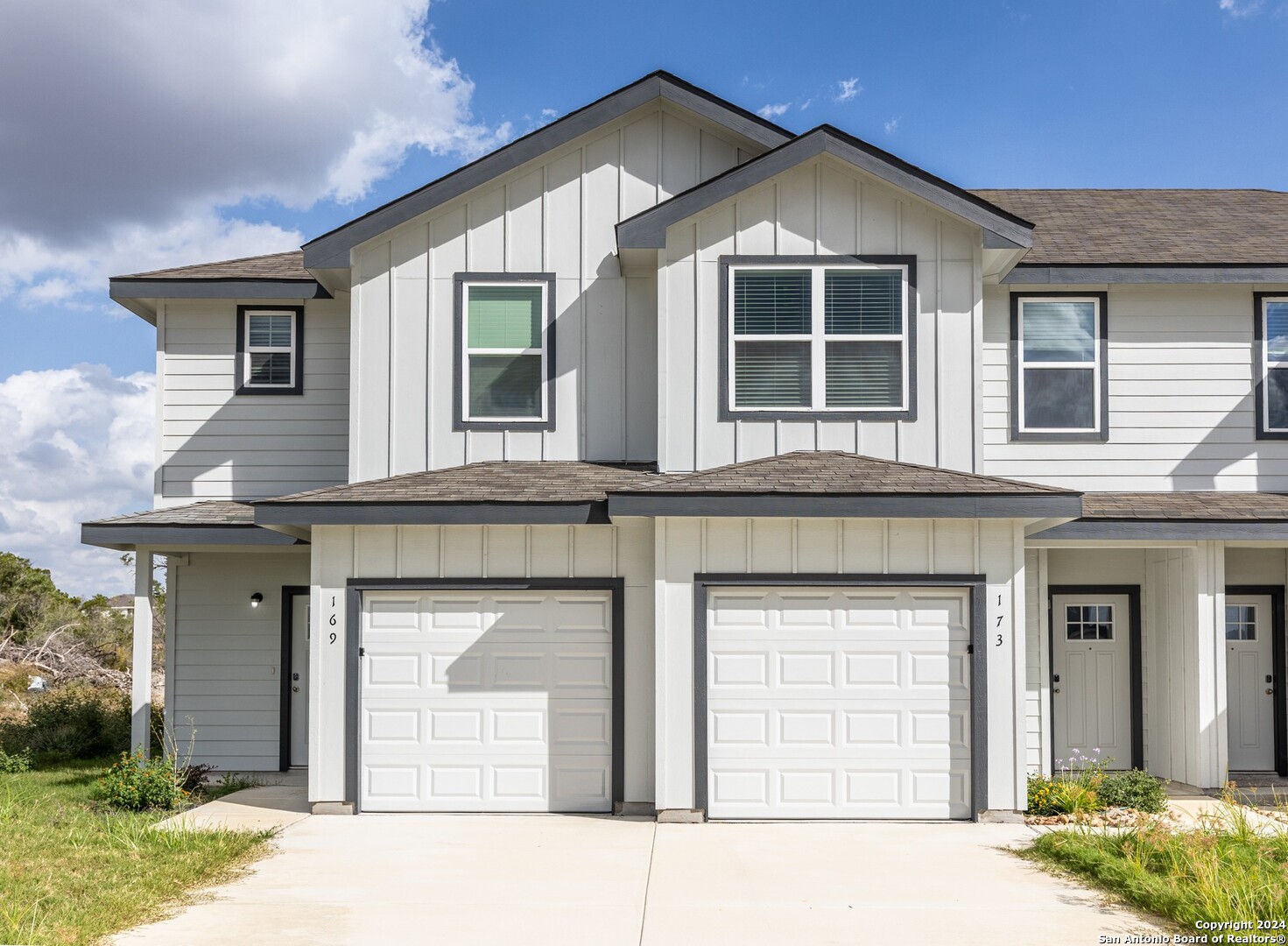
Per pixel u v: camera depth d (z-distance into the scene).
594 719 11.95
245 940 7.07
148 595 13.75
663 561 11.44
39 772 14.73
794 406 12.68
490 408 13.63
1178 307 14.68
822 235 12.78
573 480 12.50
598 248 13.78
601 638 12.02
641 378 13.65
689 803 11.23
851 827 10.97
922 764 11.36
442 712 11.95
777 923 7.52
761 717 11.41
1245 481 14.52
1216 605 13.45
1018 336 14.61
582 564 12.03
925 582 11.41
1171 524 13.06
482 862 9.38
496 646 12.02
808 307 12.74
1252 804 12.70
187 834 9.98
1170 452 14.52
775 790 11.34
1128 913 7.78
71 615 29.56
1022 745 11.28
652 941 7.12
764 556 11.45
